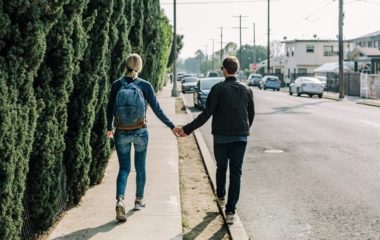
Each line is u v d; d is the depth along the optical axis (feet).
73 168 22.54
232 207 21.45
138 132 21.45
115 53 31.96
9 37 14.08
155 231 20.01
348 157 39.09
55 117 19.33
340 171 33.76
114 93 21.54
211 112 21.18
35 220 18.66
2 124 12.84
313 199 26.55
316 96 146.92
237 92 21.20
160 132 54.70
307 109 89.56
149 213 22.49
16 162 14.66
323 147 44.29
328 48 280.51
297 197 27.02
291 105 101.24
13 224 14.58
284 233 21.07
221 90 21.08
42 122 17.70
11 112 13.61
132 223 21.01
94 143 26.73
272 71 339.36
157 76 113.91
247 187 29.43
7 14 13.97
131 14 40.14
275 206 25.30
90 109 23.17
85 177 24.02
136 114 21.22
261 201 26.27
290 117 73.05
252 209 24.79
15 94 13.98
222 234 20.63
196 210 24.18
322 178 31.65
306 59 280.10
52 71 18.60
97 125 26.94
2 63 13.44
